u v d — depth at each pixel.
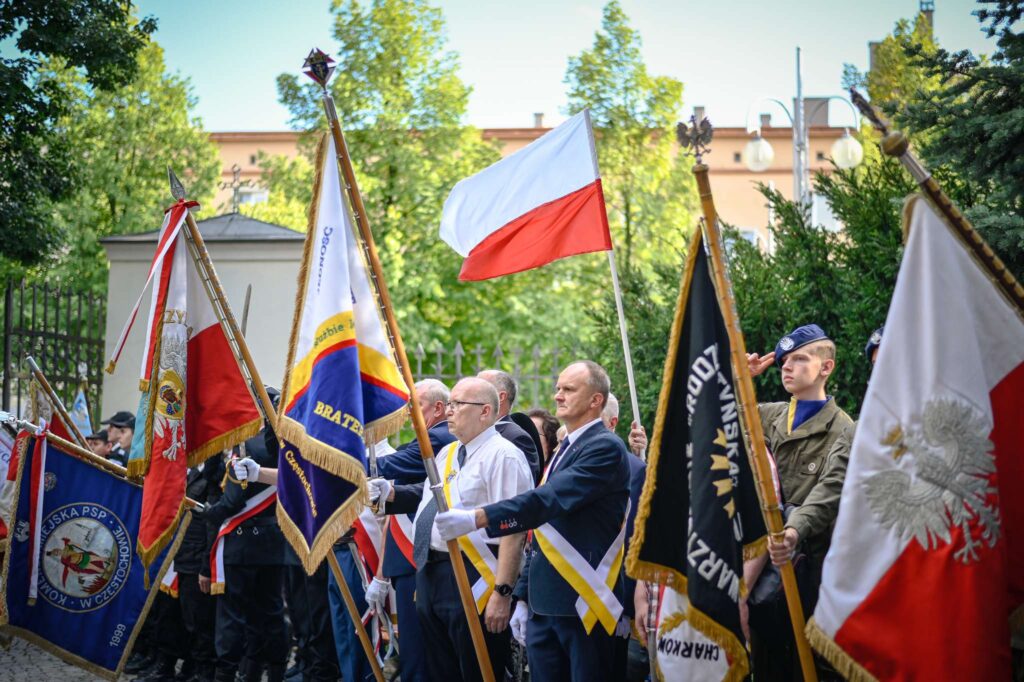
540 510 4.84
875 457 3.69
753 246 9.38
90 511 6.90
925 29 16.14
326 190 4.99
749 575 4.65
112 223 23.98
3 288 20.25
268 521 6.95
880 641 3.62
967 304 3.71
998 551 3.60
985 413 3.66
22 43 15.51
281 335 14.12
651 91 20.77
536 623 5.10
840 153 11.74
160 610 7.89
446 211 6.85
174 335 6.08
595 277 20.42
